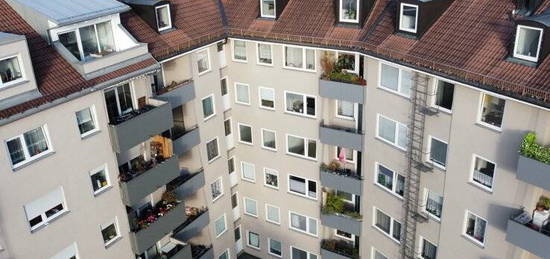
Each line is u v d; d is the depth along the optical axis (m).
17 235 22.97
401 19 26.84
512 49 22.00
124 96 27.64
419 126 27.06
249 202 40.03
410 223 29.53
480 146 24.08
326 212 34.81
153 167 28.14
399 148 29.06
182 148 32.09
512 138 22.48
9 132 21.66
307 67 32.50
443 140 26.02
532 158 20.81
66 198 24.75
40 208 23.75
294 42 31.14
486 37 23.55
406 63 25.81
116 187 27.03
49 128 23.25
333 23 30.69
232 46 34.81
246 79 35.22
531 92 20.44
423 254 30.20
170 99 30.45
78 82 24.11
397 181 30.05
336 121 33.38
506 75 21.67
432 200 28.20
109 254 27.55
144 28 30.06
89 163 25.42
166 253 32.03
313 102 33.28
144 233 28.52
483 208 24.89
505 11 23.80
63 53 24.48
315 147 34.62
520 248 23.62
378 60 28.20
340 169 34.12
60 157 24.00
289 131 35.09
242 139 37.84
